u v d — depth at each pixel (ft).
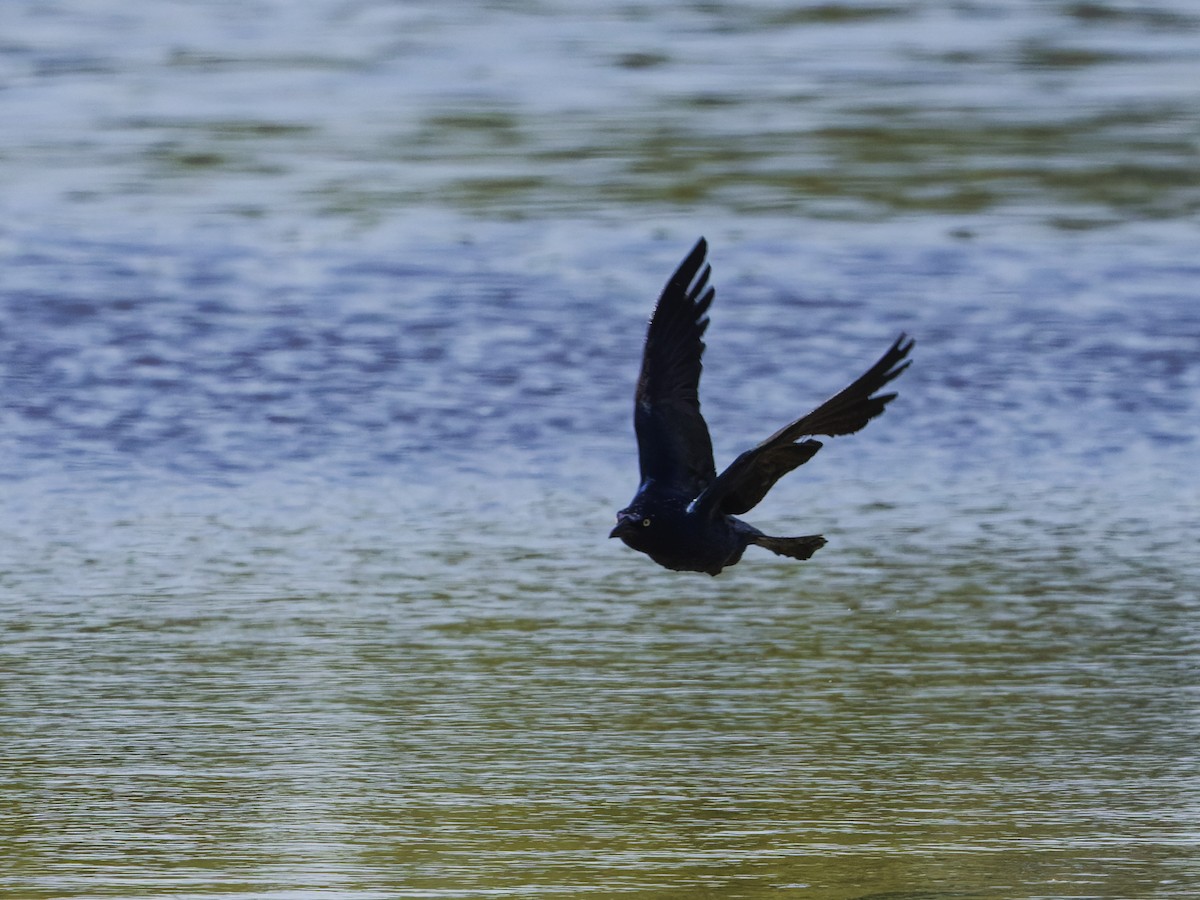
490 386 67.31
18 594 47.75
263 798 35.32
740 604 48.06
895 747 38.19
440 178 94.22
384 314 73.87
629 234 85.10
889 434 64.44
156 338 70.59
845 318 74.95
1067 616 47.06
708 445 28.43
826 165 97.19
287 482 58.75
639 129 104.06
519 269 79.97
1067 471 61.21
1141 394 67.92
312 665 42.91
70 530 53.52
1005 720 39.78
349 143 101.04
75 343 69.97
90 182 92.53
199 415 63.87
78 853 32.60
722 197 91.04
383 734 38.55
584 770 36.81
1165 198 91.76
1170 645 44.83
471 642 44.62
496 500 57.41
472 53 122.83
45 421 62.80
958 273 80.23
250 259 80.38
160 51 123.65
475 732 38.73
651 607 47.65
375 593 48.34
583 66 119.55
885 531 54.85
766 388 68.59
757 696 41.22
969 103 110.93
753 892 31.27
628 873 31.96
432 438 62.80
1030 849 33.14
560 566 51.11
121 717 39.37
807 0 140.26
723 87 114.11
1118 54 125.29
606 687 41.75
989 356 71.05
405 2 139.13
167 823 33.96
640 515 26.94
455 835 33.58
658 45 126.41
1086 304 76.43
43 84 114.11
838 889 31.37
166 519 54.75
